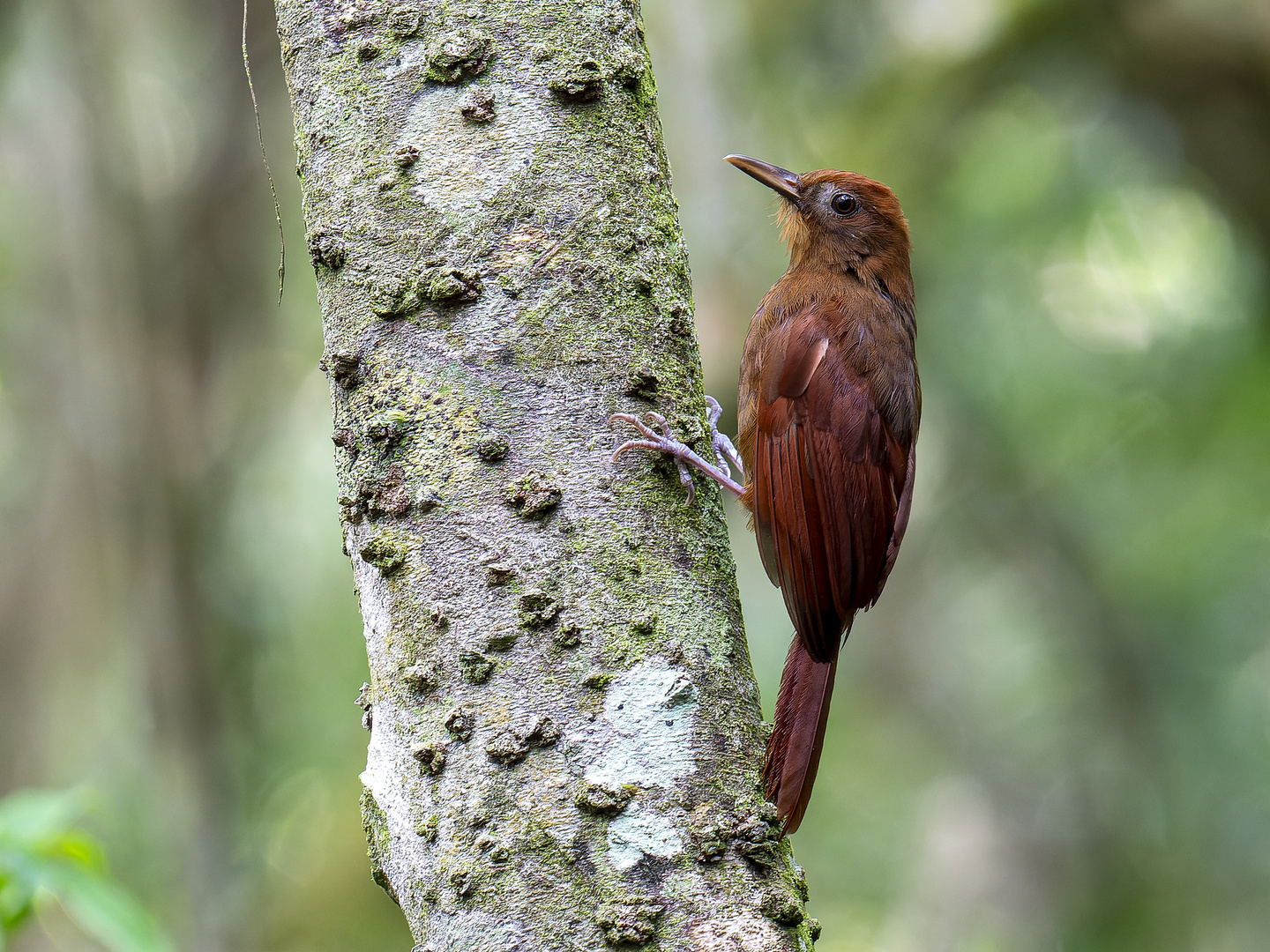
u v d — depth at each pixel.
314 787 14.07
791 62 14.41
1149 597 15.21
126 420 13.88
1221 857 14.69
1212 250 15.04
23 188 14.36
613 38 3.90
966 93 13.98
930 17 14.28
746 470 6.02
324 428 15.22
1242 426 14.60
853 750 16.92
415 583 3.54
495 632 3.47
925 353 15.03
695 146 12.27
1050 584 15.55
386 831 3.55
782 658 14.41
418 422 3.62
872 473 5.54
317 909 13.01
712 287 11.84
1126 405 15.13
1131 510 15.38
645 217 3.85
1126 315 15.31
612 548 3.56
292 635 14.55
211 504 14.23
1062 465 15.45
